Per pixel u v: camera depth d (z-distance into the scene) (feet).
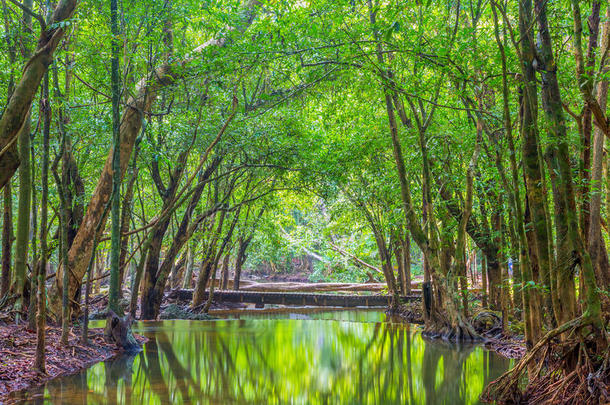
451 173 47.88
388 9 32.45
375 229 73.82
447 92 46.52
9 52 31.32
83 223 40.57
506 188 37.19
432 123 48.44
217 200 67.62
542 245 23.13
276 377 29.35
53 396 22.85
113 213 34.58
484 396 23.45
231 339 45.27
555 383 20.80
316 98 49.08
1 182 22.71
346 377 29.55
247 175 67.00
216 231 69.10
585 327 20.57
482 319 47.39
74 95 41.93
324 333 50.37
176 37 42.06
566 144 20.76
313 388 26.53
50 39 24.56
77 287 40.40
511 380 22.12
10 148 22.90
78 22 28.76
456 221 51.55
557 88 21.45
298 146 54.65
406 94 34.96
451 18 44.29
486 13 41.19
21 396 22.66
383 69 39.34
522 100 26.30
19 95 23.13
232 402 23.26
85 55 34.12
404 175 47.39
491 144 40.70
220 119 50.83
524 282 24.03
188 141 50.44
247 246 97.60
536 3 22.27
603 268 34.58
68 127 39.24
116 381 26.73
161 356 35.45
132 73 37.24
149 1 35.04
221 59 34.24
